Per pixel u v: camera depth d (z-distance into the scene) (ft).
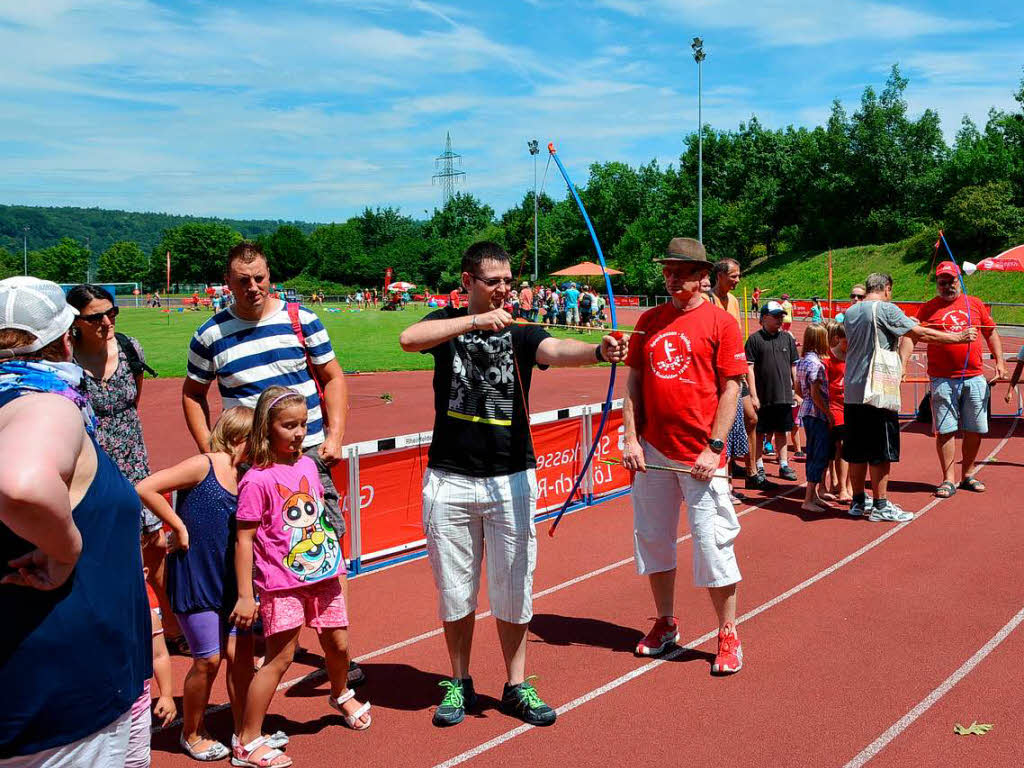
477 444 13.53
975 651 16.37
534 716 13.85
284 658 12.75
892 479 31.17
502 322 12.71
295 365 15.30
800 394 26.89
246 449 13.20
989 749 12.82
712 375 15.67
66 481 6.75
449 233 401.49
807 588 20.11
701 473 15.21
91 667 7.16
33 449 6.32
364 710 13.97
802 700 14.56
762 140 263.08
